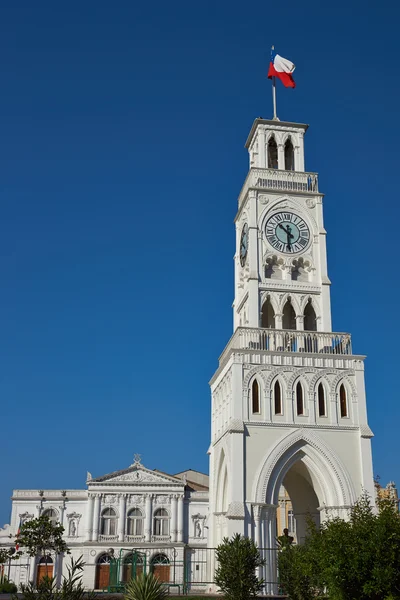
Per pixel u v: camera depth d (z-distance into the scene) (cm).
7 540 10712
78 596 3111
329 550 3272
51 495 11131
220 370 5850
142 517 11025
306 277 6056
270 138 6644
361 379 5431
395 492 7438
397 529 3219
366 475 5134
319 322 5847
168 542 10862
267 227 6091
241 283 6462
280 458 5122
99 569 10631
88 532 10812
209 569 5700
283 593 4594
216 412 6003
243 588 3944
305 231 6150
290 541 4466
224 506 5606
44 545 8356
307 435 5191
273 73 6856
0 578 6862
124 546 10725
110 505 11044
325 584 3391
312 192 6262
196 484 12231
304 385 5347
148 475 11225
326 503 5081
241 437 5097
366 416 5338
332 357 5453
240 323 6316
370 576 3158
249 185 6288
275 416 5219
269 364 5350
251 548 4116
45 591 3109
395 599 3023
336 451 5194
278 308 5831
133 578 3878
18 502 11100
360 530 3291
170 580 10438
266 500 4978
